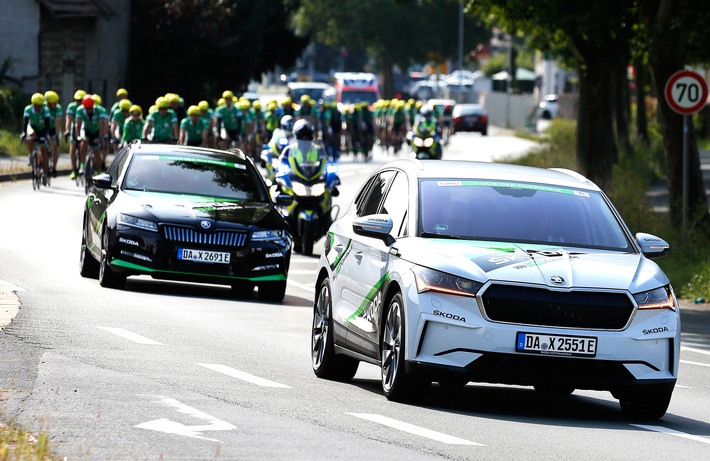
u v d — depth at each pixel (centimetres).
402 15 17912
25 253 3378
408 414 1567
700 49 4359
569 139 8994
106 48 9294
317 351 1900
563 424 1573
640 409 1650
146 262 2753
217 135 6262
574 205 1766
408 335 1594
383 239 1734
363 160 8975
